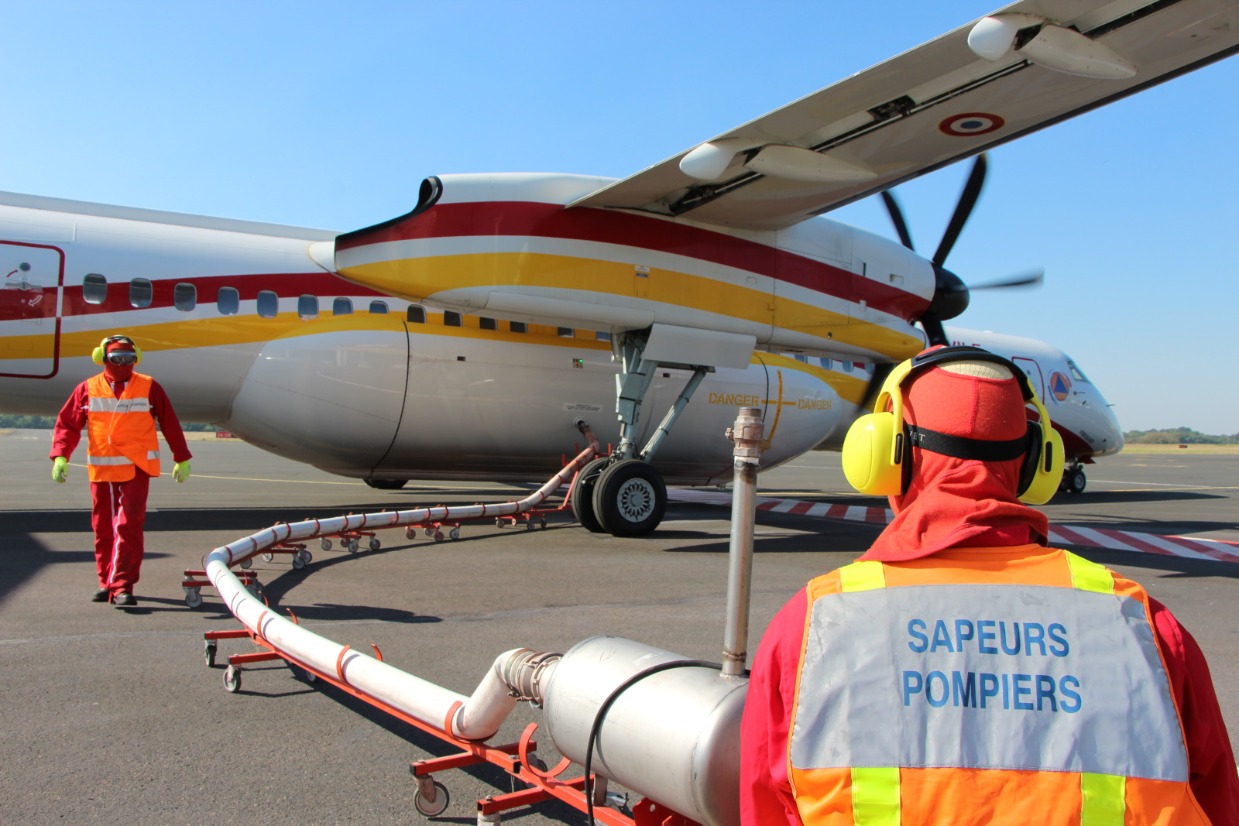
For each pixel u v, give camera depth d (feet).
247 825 8.71
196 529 30.01
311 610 18.07
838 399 42.34
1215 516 47.39
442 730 9.05
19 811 8.87
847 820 3.55
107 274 28.89
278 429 32.07
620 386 30.78
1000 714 3.56
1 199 29.81
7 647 14.84
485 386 34.06
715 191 27.09
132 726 11.38
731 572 6.25
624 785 6.50
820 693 3.74
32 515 33.91
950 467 4.23
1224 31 18.84
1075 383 60.59
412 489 56.70
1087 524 40.70
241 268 31.17
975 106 22.48
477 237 26.78
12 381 27.89
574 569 24.07
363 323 32.42
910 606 3.84
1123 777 3.43
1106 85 21.26
